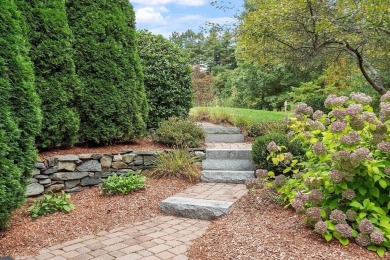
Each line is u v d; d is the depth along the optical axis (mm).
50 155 4457
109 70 5078
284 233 2812
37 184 4121
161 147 5676
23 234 3172
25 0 4113
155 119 6539
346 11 5285
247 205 3754
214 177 5031
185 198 4059
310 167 3314
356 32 5328
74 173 4508
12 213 3484
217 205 3674
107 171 4875
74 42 4863
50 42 4297
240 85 17797
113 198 4234
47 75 4336
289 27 5734
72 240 3117
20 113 3215
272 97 16391
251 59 6879
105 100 5043
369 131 2922
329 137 2971
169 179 5000
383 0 4605
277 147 3578
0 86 2914
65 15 4508
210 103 13320
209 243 2895
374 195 2748
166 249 2879
